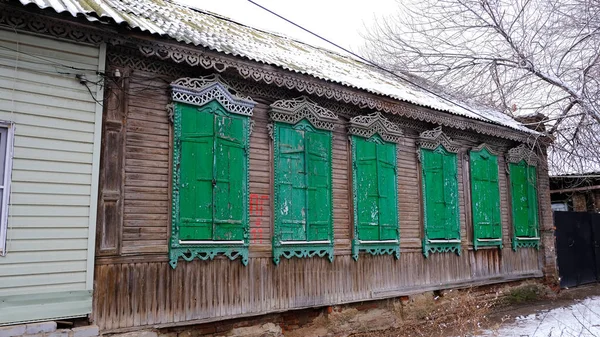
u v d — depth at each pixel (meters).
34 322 5.00
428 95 11.59
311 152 7.92
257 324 7.11
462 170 10.91
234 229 6.78
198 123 6.57
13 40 5.14
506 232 11.88
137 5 7.71
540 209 13.15
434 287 9.68
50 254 5.16
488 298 11.07
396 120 9.52
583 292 13.55
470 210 10.84
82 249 5.38
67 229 5.30
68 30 5.45
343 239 8.24
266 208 7.31
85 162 5.50
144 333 5.82
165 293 6.07
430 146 10.03
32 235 5.07
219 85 6.80
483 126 10.84
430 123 10.05
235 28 9.82
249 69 6.80
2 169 5.00
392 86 10.60
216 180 6.64
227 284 6.66
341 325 8.09
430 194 9.89
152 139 6.23
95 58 5.68
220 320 6.54
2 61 5.06
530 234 12.55
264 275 7.10
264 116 7.50
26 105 5.18
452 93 12.70
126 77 6.09
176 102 6.39
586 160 11.02
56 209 5.25
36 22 5.25
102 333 5.51
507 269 11.70
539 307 11.37
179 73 6.57
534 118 12.45
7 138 5.03
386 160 9.12
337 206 8.26
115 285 5.70
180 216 6.25
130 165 6.00
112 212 5.79
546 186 13.47
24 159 5.11
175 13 8.59
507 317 9.96
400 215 9.31
